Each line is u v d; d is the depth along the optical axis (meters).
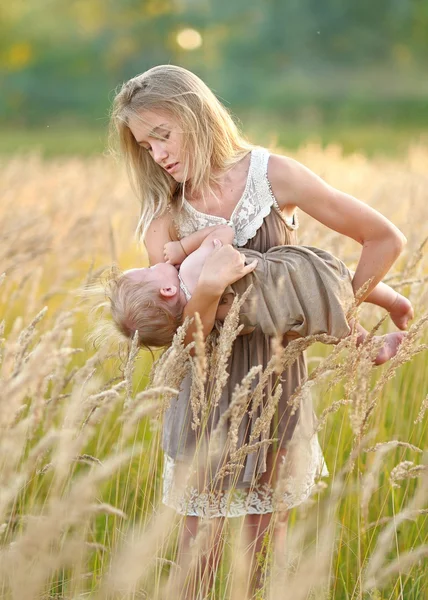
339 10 71.81
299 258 3.69
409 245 6.32
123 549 3.54
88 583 3.90
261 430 3.37
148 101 3.69
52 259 7.80
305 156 14.23
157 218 3.96
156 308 3.66
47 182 12.21
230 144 3.88
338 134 48.56
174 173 3.79
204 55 67.19
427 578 4.05
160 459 5.01
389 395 5.61
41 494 4.07
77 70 64.81
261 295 3.65
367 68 71.94
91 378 3.21
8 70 60.91
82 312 5.56
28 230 7.09
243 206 3.82
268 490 3.79
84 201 9.74
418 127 54.59
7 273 6.01
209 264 3.56
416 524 4.26
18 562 2.71
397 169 14.54
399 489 4.63
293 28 72.38
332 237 5.70
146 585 3.61
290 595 2.88
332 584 4.11
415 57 71.19
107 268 4.99
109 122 4.10
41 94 62.81
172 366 3.38
